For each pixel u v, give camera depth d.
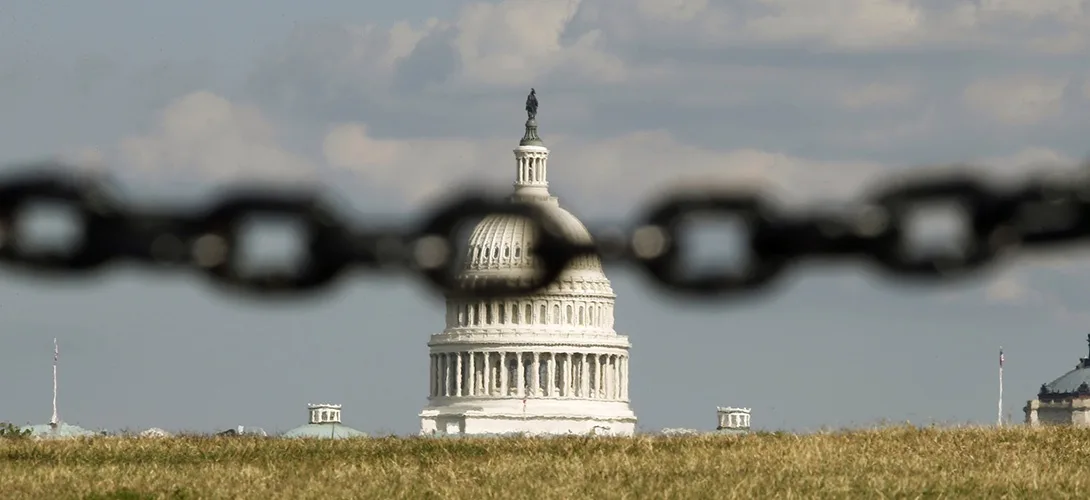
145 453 104.31
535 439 113.56
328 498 76.06
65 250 10.34
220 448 109.00
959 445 100.94
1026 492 76.06
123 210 10.45
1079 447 99.81
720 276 10.64
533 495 75.81
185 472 87.75
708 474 84.00
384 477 83.81
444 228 10.95
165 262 10.49
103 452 105.00
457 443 112.25
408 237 10.90
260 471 87.25
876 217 10.46
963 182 10.30
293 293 10.70
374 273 10.82
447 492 76.69
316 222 10.67
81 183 10.36
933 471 85.00
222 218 10.57
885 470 85.56
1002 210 10.22
